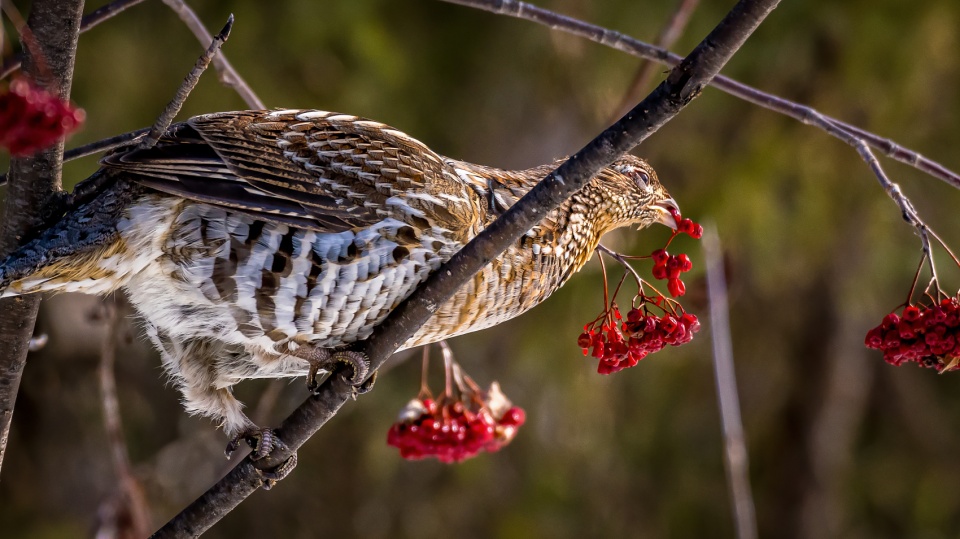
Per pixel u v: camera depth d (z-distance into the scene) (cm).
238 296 536
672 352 1434
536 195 497
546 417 1321
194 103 1096
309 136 554
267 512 1352
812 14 1240
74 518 1240
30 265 496
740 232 1262
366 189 550
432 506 1345
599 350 565
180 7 643
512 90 1255
